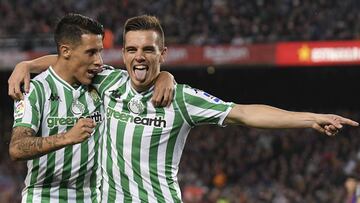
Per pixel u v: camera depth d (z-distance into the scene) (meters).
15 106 14.88
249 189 53.34
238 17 63.38
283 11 62.94
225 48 58.16
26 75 15.10
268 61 57.53
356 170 30.12
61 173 15.21
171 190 14.83
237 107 14.50
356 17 60.75
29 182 15.45
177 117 14.63
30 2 66.75
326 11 62.19
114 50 58.44
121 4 66.12
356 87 71.88
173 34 62.22
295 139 58.66
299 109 74.06
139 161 14.72
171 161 14.87
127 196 14.80
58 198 15.40
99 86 15.29
